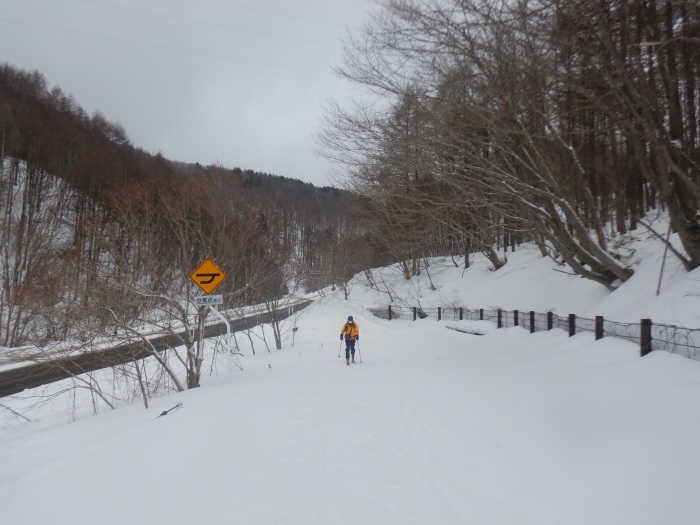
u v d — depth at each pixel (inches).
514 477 199.2
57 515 177.5
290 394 371.2
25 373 717.3
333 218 2362.2
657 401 257.0
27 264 1200.2
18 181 1852.9
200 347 491.2
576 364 392.8
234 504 177.9
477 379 406.6
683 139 552.4
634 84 518.6
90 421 397.1
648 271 613.3
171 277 534.6
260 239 705.6
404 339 828.6
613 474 188.1
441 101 596.7
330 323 1124.5
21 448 312.5
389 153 656.4
